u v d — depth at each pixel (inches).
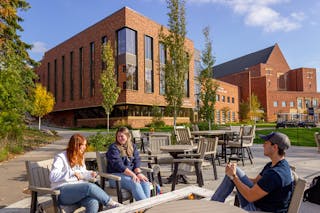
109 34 1427.2
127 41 1354.6
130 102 1338.6
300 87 3262.8
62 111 1950.1
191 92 1731.1
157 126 1310.3
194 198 139.4
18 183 266.2
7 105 544.1
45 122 2057.1
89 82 1582.2
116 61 1387.8
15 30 751.1
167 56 591.2
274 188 111.1
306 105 2871.6
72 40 1738.4
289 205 105.5
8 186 254.7
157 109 1368.1
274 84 3225.9
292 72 3348.9
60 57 1873.8
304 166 348.2
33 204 133.3
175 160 228.8
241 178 136.4
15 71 665.0
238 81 2733.8
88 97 1588.3
